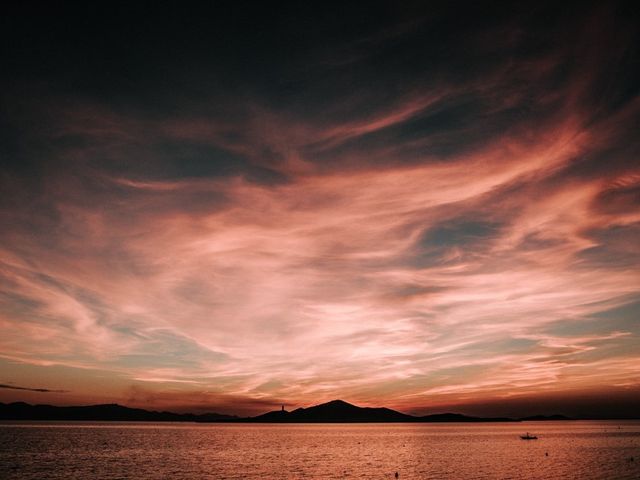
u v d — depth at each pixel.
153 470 89.69
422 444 173.50
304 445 169.75
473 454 126.69
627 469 90.25
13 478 78.06
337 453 132.62
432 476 84.12
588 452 129.12
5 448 129.12
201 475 84.50
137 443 163.88
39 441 160.88
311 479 80.69
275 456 122.00
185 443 170.88
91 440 174.50
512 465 99.00
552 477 81.12
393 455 125.56
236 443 178.38
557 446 154.62
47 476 80.38
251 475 85.38
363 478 82.19
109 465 95.88
